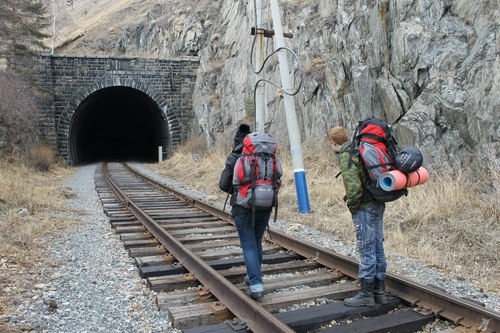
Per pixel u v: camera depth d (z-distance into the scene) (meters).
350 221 8.80
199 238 7.95
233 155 4.96
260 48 11.56
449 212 7.88
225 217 9.76
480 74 9.84
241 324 4.16
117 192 14.28
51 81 30.53
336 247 7.44
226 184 4.98
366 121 4.54
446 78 10.58
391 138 4.50
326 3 17.31
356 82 13.53
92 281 5.73
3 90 23.72
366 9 14.26
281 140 17.48
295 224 9.00
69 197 14.03
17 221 8.95
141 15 56.66
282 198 11.77
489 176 8.54
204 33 37.56
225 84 28.22
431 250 6.87
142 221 9.38
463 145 9.80
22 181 15.83
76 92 31.22
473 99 9.66
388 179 4.24
